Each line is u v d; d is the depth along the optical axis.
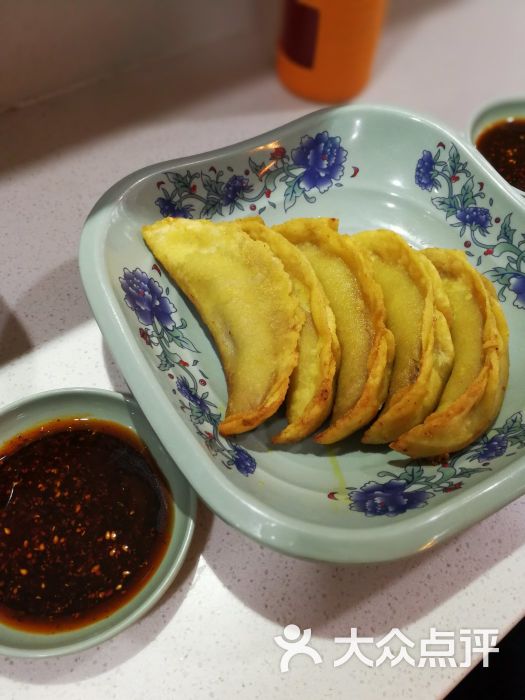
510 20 0.46
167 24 0.38
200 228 0.26
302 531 0.17
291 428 0.22
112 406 0.23
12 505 0.21
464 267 0.25
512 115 0.35
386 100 0.39
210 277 0.25
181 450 0.19
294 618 0.21
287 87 0.39
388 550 0.17
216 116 0.37
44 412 0.23
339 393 0.23
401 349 0.23
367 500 0.20
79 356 0.26
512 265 0.26
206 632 0.20
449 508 0.18
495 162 0.33
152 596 0.19
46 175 0.33
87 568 0.20
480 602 0.21
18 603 0.20
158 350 0.23
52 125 0.35
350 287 0.25
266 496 0.20
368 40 0.35
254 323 0.24
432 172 0.29
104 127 0.35
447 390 0.23
